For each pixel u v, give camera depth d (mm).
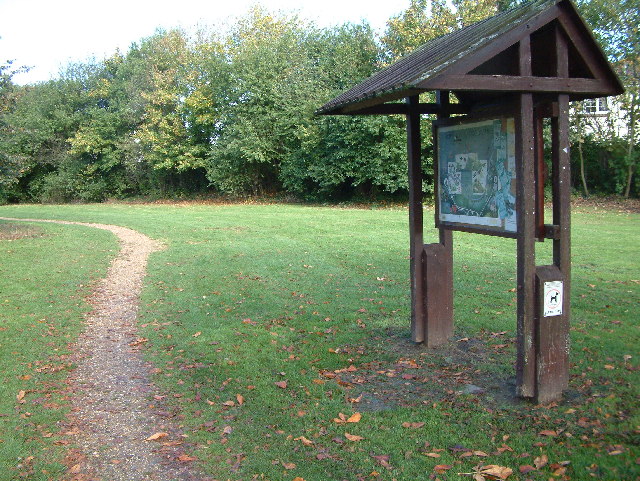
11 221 21734
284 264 11672
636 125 23562
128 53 39625
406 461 3834
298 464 3877
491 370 5406
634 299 7941
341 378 5430
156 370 5867
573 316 7148
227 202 32500
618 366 5363
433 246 6211
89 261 12461
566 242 4547
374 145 25422
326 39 30859
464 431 4223
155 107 34344
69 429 4535
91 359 6285
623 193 24359
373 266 11273
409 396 4930
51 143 37812
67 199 38531
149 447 4223
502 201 4867
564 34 4387
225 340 6801
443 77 4129
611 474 3492
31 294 9289
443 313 6211
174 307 8539
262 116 29297
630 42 22375
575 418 4312
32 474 3834
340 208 25875
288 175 30391
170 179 36469
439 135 5883
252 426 4492
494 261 11305
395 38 27859
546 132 22109
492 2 27891
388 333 6797
